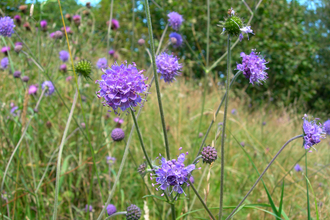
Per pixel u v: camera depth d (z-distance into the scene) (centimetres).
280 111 94
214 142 20
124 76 17
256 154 45
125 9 114
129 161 42
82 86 40
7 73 46
